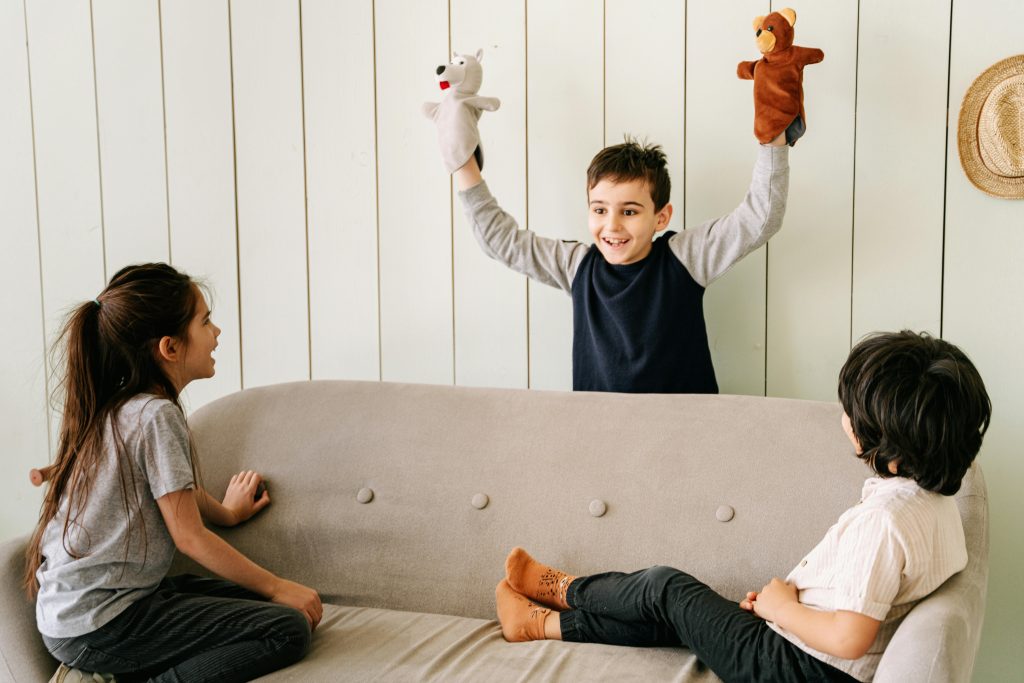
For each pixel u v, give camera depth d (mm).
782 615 1197
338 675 1298
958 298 1709
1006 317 1686
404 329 2035
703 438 1554
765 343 1822
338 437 1728
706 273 1711
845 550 1146
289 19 2020
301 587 1483
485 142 1932
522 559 1479
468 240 1972
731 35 1772
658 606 1334
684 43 1799
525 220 1928
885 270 1742
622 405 1637
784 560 1414
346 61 1996
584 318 1771
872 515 1138
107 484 1370
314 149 2039
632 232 1684
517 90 1902
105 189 2172
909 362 1130
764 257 1802
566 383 1955
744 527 1457
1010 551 1711
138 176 2148
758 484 1481
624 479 1552
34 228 2227
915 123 1697
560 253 1807
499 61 1904
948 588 1134
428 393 1763
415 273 2014
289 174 2061
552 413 1660
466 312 1992
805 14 1729
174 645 1343
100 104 2150
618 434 1599
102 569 1351
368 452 1697
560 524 1550
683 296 1709
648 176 1669
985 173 1651
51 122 2186
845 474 1441
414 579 1599
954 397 1103
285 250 2084
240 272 2115
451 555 1590
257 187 2082
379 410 1747
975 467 1428
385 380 2059
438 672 1288
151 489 1383
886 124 1713
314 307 2080
